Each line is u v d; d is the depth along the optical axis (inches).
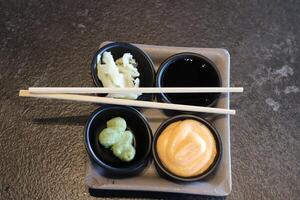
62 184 12.7
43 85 14.0
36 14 15.1
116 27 15.1
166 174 11.9
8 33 14.6
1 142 13.1
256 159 13.4
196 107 12.7
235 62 14.8
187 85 13.7
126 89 12.6
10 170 12.7
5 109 13.5
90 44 14.8
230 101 14.2
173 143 12.1
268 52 15.1
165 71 13.6
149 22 15.3
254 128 13.9
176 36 15.2
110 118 13.0
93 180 12.0
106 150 12.6
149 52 13.8
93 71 13.0
